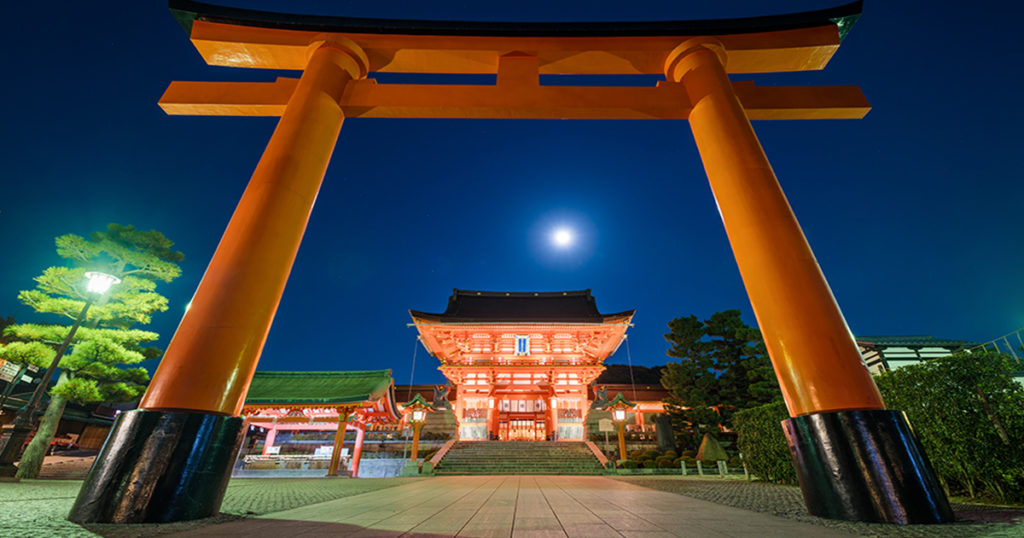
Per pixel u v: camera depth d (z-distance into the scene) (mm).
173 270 17875
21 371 17094
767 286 5219
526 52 8195
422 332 34219
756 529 3787
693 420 26000
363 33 8008
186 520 4055
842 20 7926
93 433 38281
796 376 4750
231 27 7961
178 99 7520
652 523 4195
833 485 4176
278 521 4320
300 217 5996
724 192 6059
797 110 7816
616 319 32406
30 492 8055
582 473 19719
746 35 8023
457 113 7703
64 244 16172
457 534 3574
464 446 24625
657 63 8250
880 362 22703
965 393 6777
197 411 4453
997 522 3951
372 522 4281
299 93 6973
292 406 21469
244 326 5023
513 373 34531
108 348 15984
